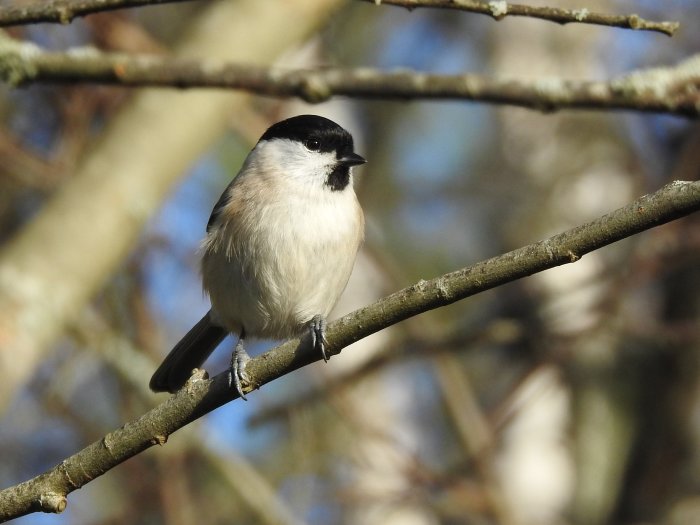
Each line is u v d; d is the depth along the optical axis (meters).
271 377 5.77
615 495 13.75
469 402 12.06
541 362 11.67
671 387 14.11
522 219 15.14
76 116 11.52
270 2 9.99
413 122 16.30
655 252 11.41
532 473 13.48
